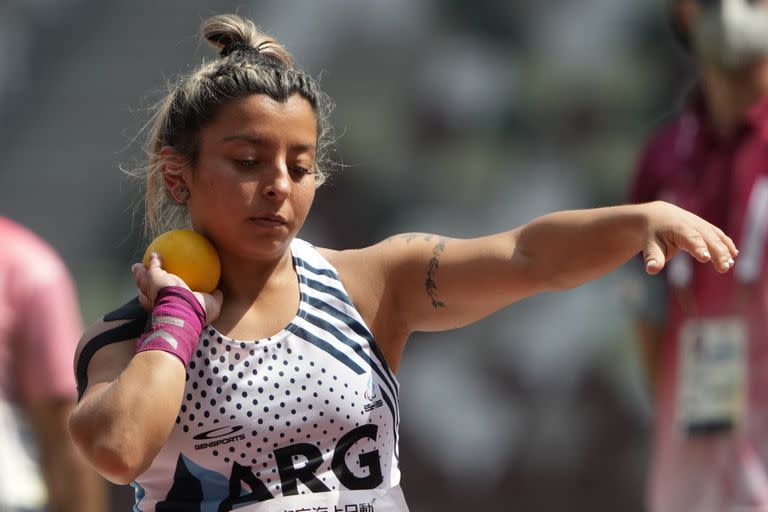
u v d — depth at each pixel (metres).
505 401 28.86
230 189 8.38
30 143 34.56
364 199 30.08
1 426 13.78
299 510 8.31
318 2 31.81
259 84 8.41
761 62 15.49
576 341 28.56
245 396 8.33
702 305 15.49
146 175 9.55
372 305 9.05
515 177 30.36
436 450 28.84
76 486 14.23
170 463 8.34
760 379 14.96
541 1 31.33
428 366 29.27
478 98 30.86
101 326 8.58
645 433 27.98
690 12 16.19
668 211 8.16
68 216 33.25
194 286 8.48
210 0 34.44
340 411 8.45
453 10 31.69
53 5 35.94
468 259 8.95
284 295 8.66
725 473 15.16
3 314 13.89
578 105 30.59
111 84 34.88
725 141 15.72
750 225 15.13
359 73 31.42
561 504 28.23
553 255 8.66
